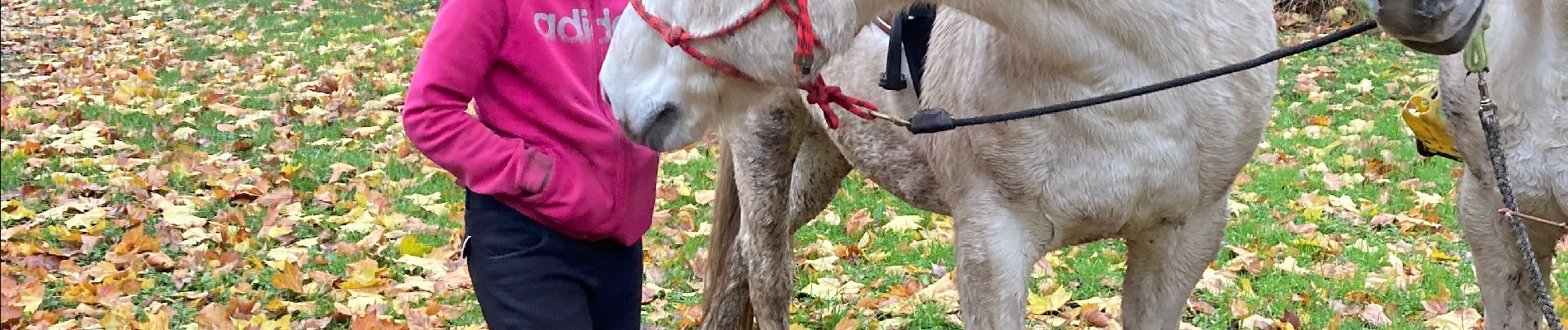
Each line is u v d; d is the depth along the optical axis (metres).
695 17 2.06
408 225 5.55
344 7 12.93
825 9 2.03
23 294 4.40
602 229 2.54
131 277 4.70
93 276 4.75
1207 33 2.41
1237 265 5.00
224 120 7.83
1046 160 2.50
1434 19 1.87
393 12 12.67
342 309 4.40
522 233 2.54
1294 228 5.52
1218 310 4.50
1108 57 2.35
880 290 4.86
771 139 3.79
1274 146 7.04
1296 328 4.30
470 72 2.36
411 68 9.82
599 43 2.52
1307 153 6.89
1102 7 2.27
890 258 5.25
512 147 2.40
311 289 4.67
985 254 2.66
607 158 2.52
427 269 4.93
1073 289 4.82
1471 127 2.77
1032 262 2.68
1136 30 2.31
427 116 2.34
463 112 2.37
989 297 2.67
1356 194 6.09
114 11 12.80
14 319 4.20
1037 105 2.46
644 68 2.14
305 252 5.11
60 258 5.00
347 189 6.23
